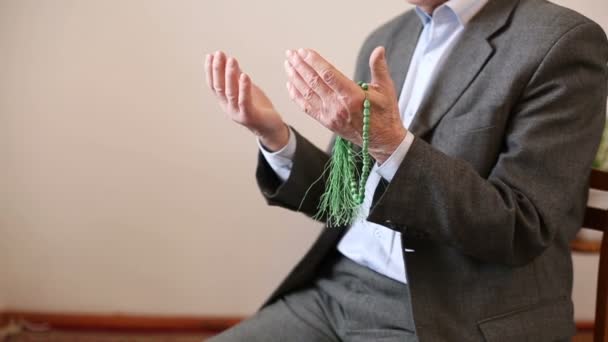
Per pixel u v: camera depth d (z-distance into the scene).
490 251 0.75
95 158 1.62
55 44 1.54
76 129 1.59
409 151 0.71
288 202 1.01
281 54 1.55
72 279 1.70
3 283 1.70
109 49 1.54
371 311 0.90
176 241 1.68
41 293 1.71
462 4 0.86
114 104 1.58
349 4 1.53
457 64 0.85
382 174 0.74
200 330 1.73
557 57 0.76
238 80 0.84
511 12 0.85
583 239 1.36
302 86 0.68
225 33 1.54
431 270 0.82
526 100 0.79
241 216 1.66
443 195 0.71
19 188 1.63
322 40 1.55
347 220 0.87
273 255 1.69
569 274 0.88
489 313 0.80
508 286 0.81
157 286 1.71
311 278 1.07
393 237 0.89
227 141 1.61
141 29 1.53
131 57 1.55
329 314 0.98
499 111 0.79
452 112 0.83
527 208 0.75
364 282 0.94
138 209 1.65
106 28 1.53
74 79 1.56
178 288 1.71
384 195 0.73
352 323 0.93
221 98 0.88
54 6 1.52
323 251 1.04
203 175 1.63
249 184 1.64
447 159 0.73
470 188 0.72
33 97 1.57
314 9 1.53
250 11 1.53
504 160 0.78
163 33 1.54
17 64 1.55
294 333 0.95
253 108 0.87
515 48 0.80
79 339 1.67
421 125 0.85
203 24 1.53
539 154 0.76
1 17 1.52
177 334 1.72
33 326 1.71
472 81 0.83
